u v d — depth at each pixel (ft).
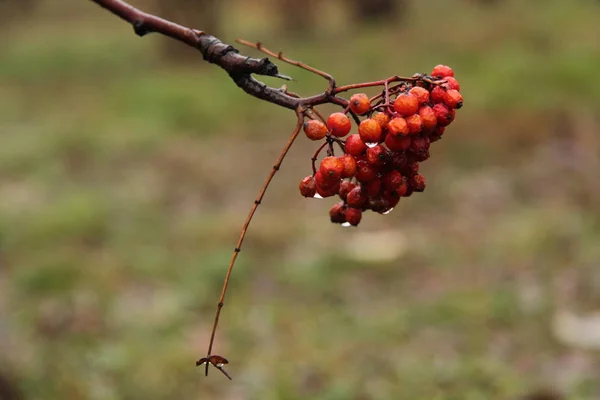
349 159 7.28
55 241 30.86
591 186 33.58
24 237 31.35
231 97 53.47
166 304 25.50
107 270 27.73
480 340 22.67
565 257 27.20
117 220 33.60
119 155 43.24
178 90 55.72
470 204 33.24
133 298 26.30
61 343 22.99
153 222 33.47
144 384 21.22
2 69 72.43
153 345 23.18
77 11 106.73
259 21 83.25
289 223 32.73
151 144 44.80
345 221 8.36
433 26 71.26
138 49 76.79
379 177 7.55
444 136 40.42
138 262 28.73
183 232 32.01
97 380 21.13
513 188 34.32
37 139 46.37
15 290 26.84
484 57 55.67
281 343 23.25
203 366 22.08
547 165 36.35
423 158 7.43
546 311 23.86
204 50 7.69
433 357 22.02
